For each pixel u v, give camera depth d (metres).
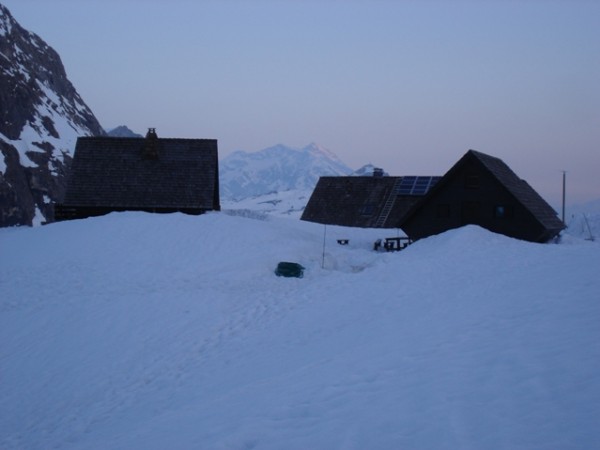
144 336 18.05
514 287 17.69
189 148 44.50
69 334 18.45
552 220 41.00
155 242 30.03
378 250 40.47
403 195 57.09
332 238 43.59
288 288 23.92
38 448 11.44
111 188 42.25
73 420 12.76
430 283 20.98
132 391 14.03
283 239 32.91
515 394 7.62
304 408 8.38
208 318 19.59
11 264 27.03
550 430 6.32
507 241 30.25
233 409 9.16
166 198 41.78
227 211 50.06
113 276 25.20
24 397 14.48
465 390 8.06
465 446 6.21
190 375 14.36
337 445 6.76
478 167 39.12
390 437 6.76
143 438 8.60
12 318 20.06
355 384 9.27
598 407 6.76
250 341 16.72
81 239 30.25
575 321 11.56
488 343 10.75
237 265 27.23
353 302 19.45
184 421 9.16
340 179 62.47
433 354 10.52
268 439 7.27
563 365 8.54
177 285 24.05
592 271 18.67
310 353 13.70
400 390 8.53
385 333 13.91
